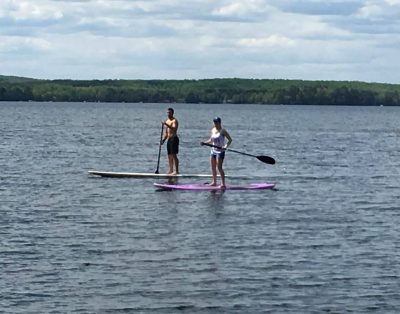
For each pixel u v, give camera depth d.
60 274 16.44
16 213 23.52
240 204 25.55
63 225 21.64
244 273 16.70
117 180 31.77
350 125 106.75
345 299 15.11
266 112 177.25
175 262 17.50
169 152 32.19
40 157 43.12
